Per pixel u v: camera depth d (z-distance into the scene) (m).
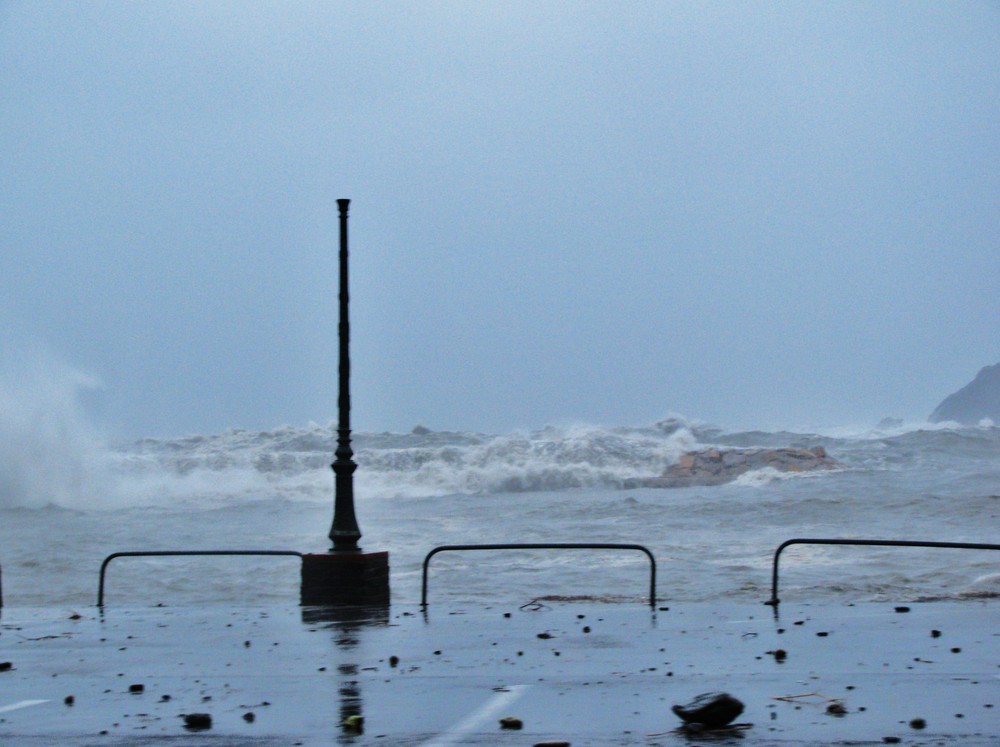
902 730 9.24
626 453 74.56
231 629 17.47
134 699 11.40
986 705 10.32
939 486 58.34
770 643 14.81
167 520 53.47
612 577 27.28
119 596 26.00
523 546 19.83
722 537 38.81
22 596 26.28
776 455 74.06
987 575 25.33
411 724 9.88
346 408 20.17
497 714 10.27
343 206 20.08
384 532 42.78
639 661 13.39
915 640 14.88
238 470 75.31
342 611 19.42
